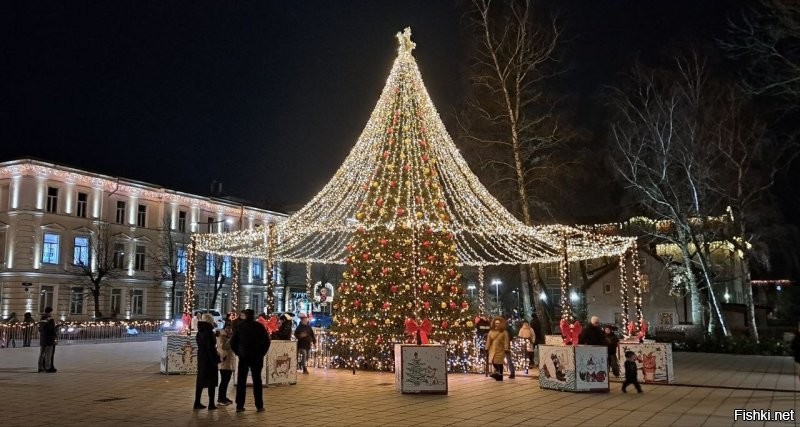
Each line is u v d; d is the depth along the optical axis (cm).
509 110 2866
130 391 1425
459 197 1962
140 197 5272
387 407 1227
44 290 4562
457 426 1029
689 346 2941
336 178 1992
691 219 3281
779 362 2320
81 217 4819
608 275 4606
